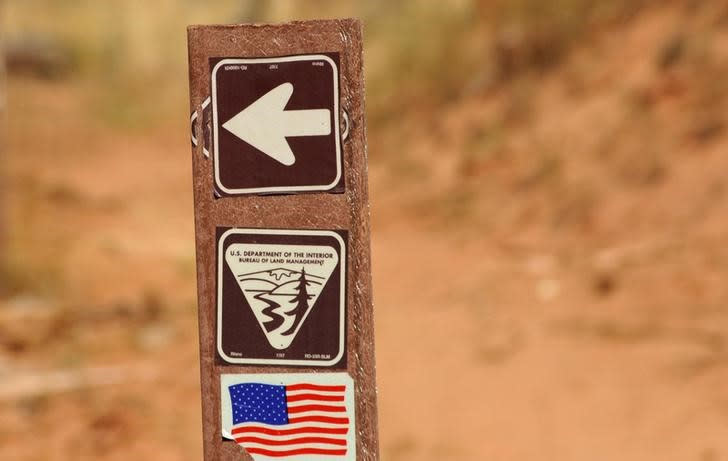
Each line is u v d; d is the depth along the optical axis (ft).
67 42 76.13
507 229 30.78
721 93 30.17
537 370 18.98
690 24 33.91
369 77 49.73
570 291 23.94
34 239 33.83
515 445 16.30
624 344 19.66
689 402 16.71
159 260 32.81
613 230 27.63
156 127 63.98
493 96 40.24
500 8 44.42
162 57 74.90
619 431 16.29
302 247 6.84
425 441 16.76
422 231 33.30
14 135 55.57
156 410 19.40
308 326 6.87
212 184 6.89
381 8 55.01
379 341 21.91
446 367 19.81
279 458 6.97
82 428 18.67
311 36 6.70
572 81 36.94
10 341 24.38
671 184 28.07
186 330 25.18
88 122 62.75
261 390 6.97
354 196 6.75
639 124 31.53
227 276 6.93
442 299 25.17
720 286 21.89
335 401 6.89
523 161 34.65
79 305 27.63
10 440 18.30
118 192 44.47
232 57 6.80
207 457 7.06
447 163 38.17
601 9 39.09
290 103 6.76
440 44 47.06
